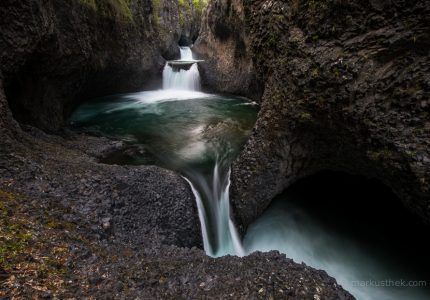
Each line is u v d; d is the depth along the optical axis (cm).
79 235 579
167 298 462
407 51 576
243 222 909
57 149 968
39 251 478
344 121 707
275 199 998
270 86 925
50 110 1241
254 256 611
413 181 587
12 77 920
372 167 728
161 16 3275
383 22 600
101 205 714
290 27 812
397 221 904
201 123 1620
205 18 3022
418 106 561
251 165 932
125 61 2173
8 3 835
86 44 1455
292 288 507
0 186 617
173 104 2119
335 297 509
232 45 2361
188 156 1185
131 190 820
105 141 1255
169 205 840
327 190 1059
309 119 789
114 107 1983
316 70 730
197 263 579
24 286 401
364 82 637
